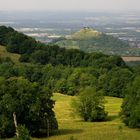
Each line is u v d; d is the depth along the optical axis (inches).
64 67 7352.4
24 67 6998.0
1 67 6919.3
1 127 2755.9
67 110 4207.7
